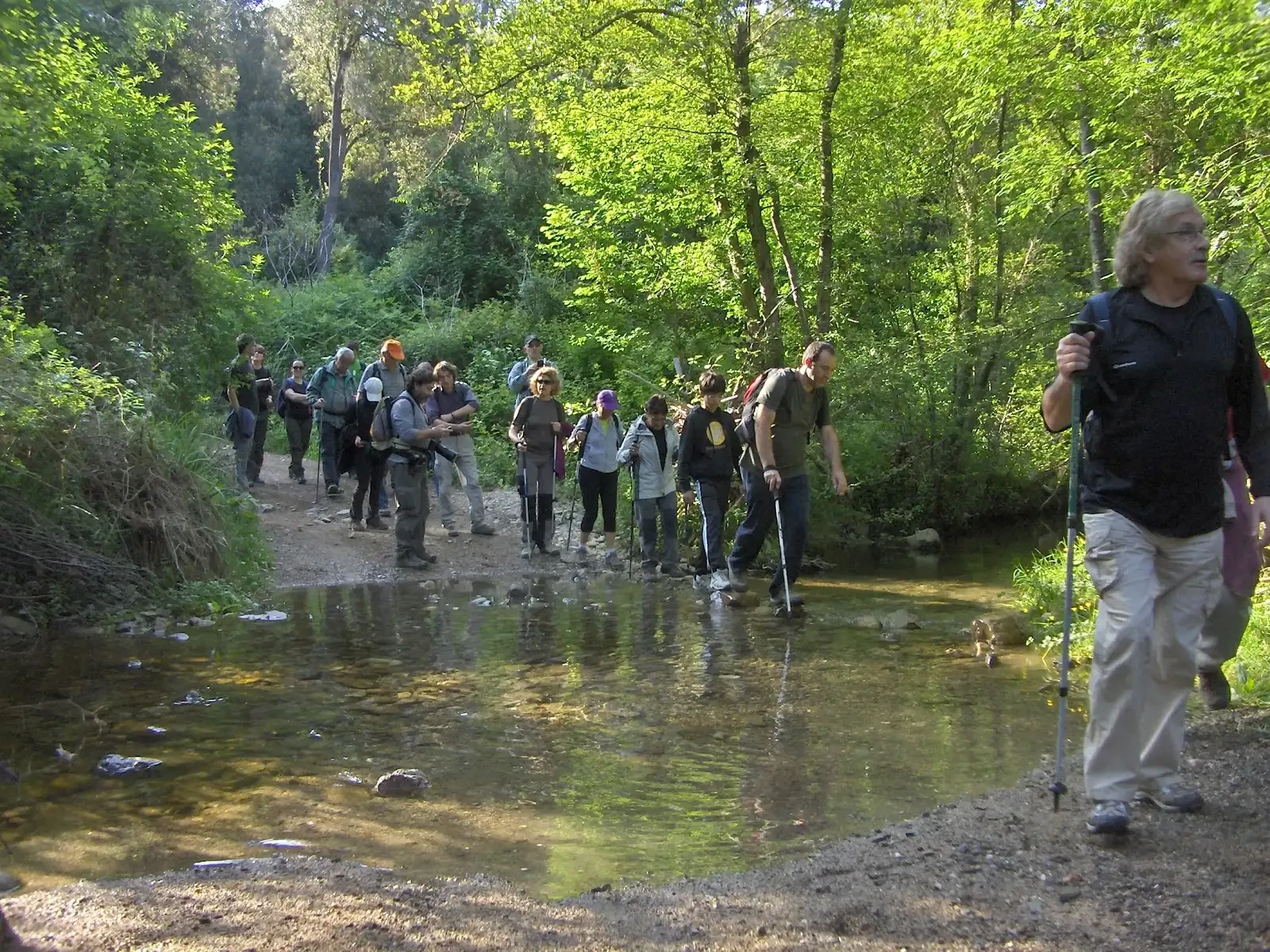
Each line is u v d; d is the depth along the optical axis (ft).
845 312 53.93
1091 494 12.67
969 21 40.11
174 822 14.17
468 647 25.34
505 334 79.87
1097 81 35.45
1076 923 10.49
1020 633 25.16
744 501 40.98
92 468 29.84
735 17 44.14
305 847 13.33
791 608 29.40
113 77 47.70
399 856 13.12
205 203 49.24
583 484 39.17
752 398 30.71
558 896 11.88
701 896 11.58
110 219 44.27
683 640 26.09
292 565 36.81
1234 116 30.04
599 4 43.55
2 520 27.71
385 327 83.76
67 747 17.39
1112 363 12.37
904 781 15.57
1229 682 18.16
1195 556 12.56
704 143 47.57
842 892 11.50
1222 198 29.32
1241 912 10.42
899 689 20.98
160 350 43.88
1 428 28.32
